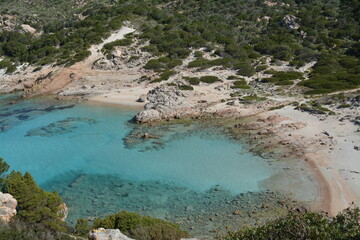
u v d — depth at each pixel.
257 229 17.64
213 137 39.06
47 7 126.75
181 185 28.98
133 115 49.47
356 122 39.41
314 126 39.88
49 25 103.25
